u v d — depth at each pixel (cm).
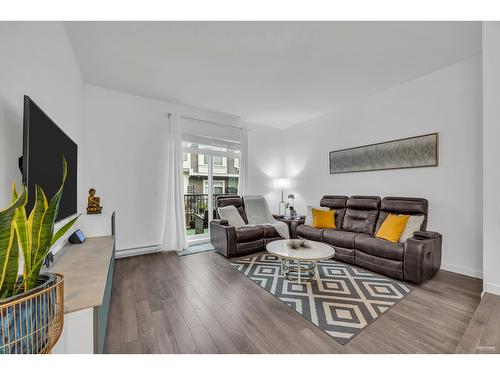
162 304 206
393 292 225
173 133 393
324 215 377
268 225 397
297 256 235
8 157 115
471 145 264
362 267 292
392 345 150
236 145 494
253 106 419
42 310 72
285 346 150
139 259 339
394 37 223
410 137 318
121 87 339
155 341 156
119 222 352
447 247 283
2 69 111
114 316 186
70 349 97
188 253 370
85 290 116
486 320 151
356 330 166
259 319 182
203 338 159
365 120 382
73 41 228
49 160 137
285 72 294
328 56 257
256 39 225
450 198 281
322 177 468
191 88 343
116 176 350
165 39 225
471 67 263
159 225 390
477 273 259
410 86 320
